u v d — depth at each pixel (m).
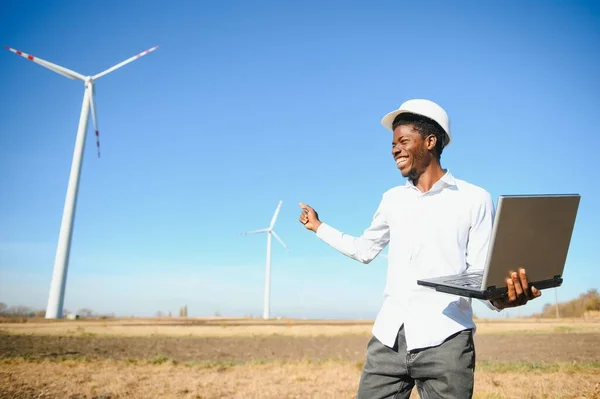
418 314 2.57
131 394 6.94
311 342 22.09
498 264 2.12
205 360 13.54
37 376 8.67
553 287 2.42
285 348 18.77
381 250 3.18
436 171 2.89
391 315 2.69
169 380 8.45
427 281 2.38
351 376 8.95
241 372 9.79
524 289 2.19
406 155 2.87
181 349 17.70
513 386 6.98
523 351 14.27
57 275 48.22
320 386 7.69
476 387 6.91
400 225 2.81
